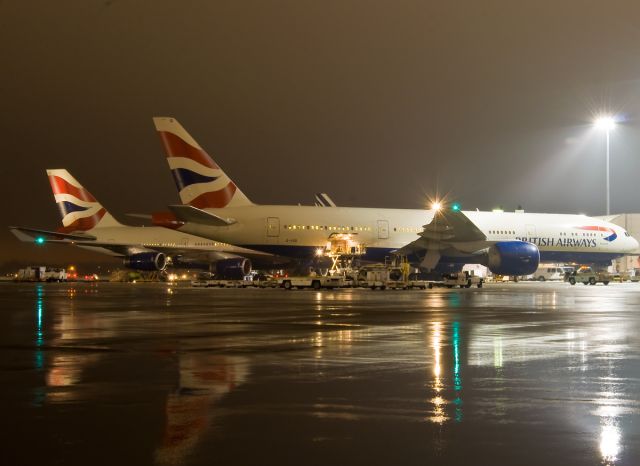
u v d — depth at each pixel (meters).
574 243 64.06
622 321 24.06
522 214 63.94
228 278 68.19
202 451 7.50
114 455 7.34
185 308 31.27
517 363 13.86
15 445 7.70
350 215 60.38
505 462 7.15
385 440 7.95
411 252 60.00
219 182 58.91
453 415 9.20
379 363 13.88
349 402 10.01
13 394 10.58
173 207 55.44
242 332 20.09
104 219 82.56
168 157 58.53
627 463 7.12
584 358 14.62
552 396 10.47
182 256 77.19
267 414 9.22
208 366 13.48
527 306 32.56
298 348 16.34
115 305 33.94
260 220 58.53
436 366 13.48
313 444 7.78
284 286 58.81
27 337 18.83
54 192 81.81
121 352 15.64
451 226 57.12
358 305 33.16
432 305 33.09
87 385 11.38
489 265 58.50
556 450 7.57
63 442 7.82
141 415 9.15
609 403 9.98
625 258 102.38
